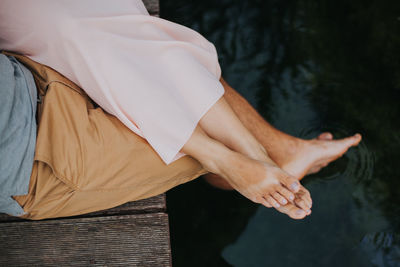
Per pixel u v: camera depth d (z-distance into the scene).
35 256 1.43
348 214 1.83
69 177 1.29
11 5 1.29
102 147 1.33
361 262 1.74
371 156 1.94
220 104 1.40
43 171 1.29
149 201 1.52
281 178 1.36
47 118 1.30
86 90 1.37
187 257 1.80
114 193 1.41
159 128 1.32
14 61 1.32
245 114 1.80
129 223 1.48
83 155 1.30
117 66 1.29
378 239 1.78
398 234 1.78
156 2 2.01
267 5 2.47
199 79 1.33
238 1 2.50
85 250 1.44
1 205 1.27
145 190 1.46
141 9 1.42
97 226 1.47
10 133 1.19
